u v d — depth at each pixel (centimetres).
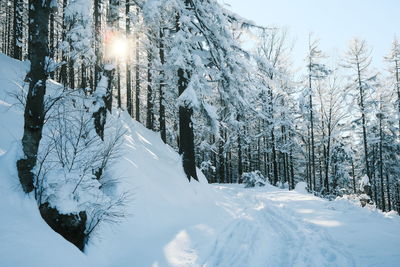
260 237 700
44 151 595
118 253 539
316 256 548
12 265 354
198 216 897
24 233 409
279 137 2872
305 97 2645
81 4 905
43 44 521
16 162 503
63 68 1273
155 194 819
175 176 1063
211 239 684
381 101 2866
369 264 485
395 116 2984
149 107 2127
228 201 1329
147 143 1334
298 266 504
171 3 960
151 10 905
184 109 1197
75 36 1162
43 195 497
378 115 2895
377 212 955
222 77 1152
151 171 951
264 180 2438
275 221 902
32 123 504
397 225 767
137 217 670
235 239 691
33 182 500
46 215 483
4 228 398
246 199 1494
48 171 532
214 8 1062
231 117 1290
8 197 455
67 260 421
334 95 2683
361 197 1134
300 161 3875
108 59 871
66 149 595
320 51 2691
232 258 557
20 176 489
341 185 3316
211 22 1127
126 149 923
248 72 1148
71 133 636
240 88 1153
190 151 1193
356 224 787
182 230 725
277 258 557
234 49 1166
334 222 829
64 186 521
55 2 582
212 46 1141
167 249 595
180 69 1162
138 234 628
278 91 1204
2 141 641
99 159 626
